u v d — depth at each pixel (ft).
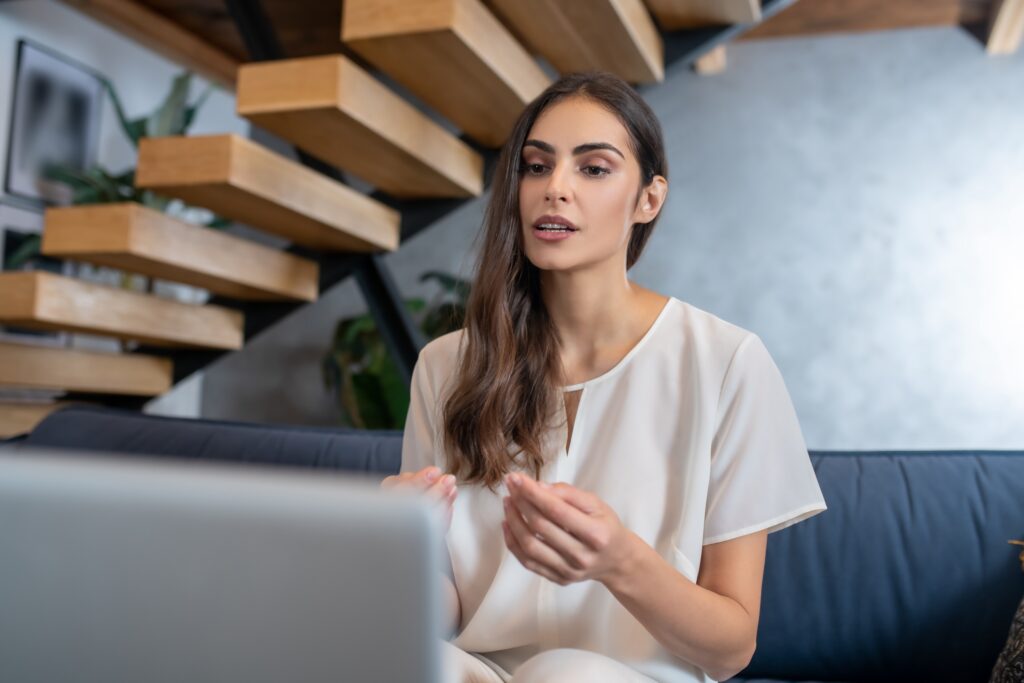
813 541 4.90
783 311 14.66
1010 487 4.83
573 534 2.46
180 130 13.50
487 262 3.71
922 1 13.92
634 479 3.41
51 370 10.61
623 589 2.70
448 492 2.85
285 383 17.10
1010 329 13.83
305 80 8.10
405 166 9.89
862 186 14.57
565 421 3.59
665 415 3.50
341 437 5.52
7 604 1.29
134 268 9.82
